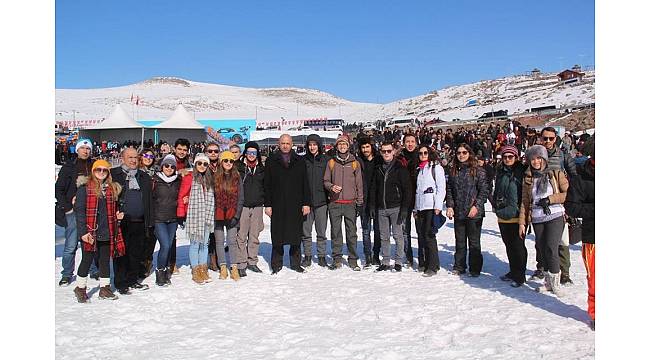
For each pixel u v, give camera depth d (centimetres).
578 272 709
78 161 677
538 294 605
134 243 666
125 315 553
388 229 762
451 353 433
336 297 628
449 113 6469
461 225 725
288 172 762
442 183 720
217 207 716
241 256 748
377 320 531
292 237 754
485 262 812
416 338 474
